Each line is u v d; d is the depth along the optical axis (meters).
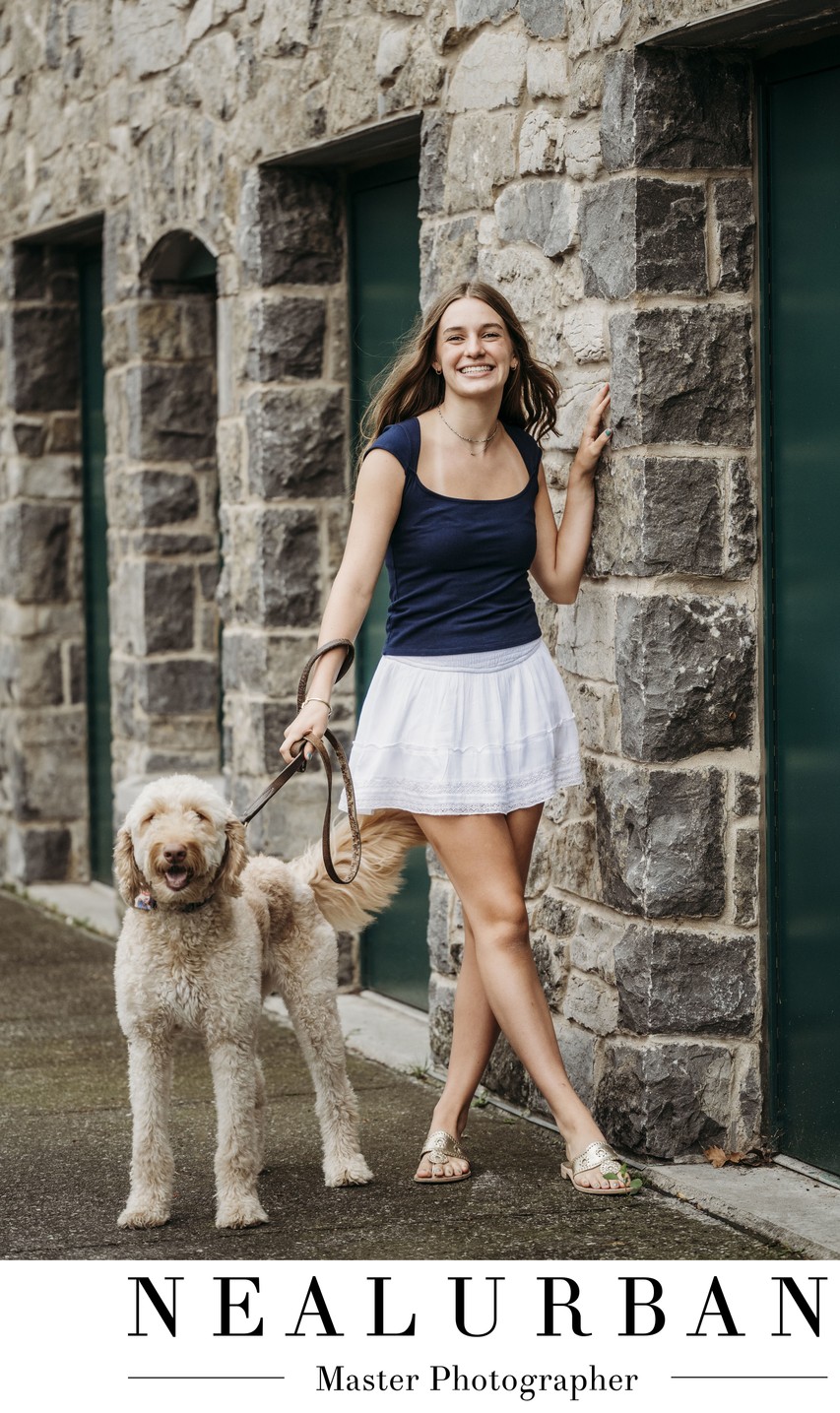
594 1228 3.92
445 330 4.10
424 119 5.11
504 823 4.12
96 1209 4.13
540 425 4.44
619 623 4.30
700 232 4.22
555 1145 4.55
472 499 4.08
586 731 4.49
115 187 7.40
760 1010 4.34
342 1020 5.90
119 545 7.64
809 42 4.07
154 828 3.71
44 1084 5.28
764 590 4.29
